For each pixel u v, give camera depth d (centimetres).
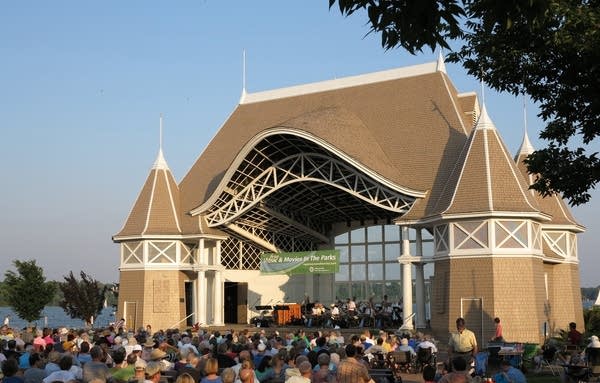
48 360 1731
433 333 3797
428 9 855
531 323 3553
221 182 4591
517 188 3738
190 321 4869
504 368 1681
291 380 1363
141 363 1479
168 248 4744
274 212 4897
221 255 5056
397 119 4750
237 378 1566
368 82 5188
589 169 1664
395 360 2728
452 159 4281
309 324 4528
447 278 3762
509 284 3588
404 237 4131
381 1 862
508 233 3647
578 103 1656
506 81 1728
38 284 5444
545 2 855
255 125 5469
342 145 4234
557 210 4484
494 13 884
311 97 5412
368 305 4609
